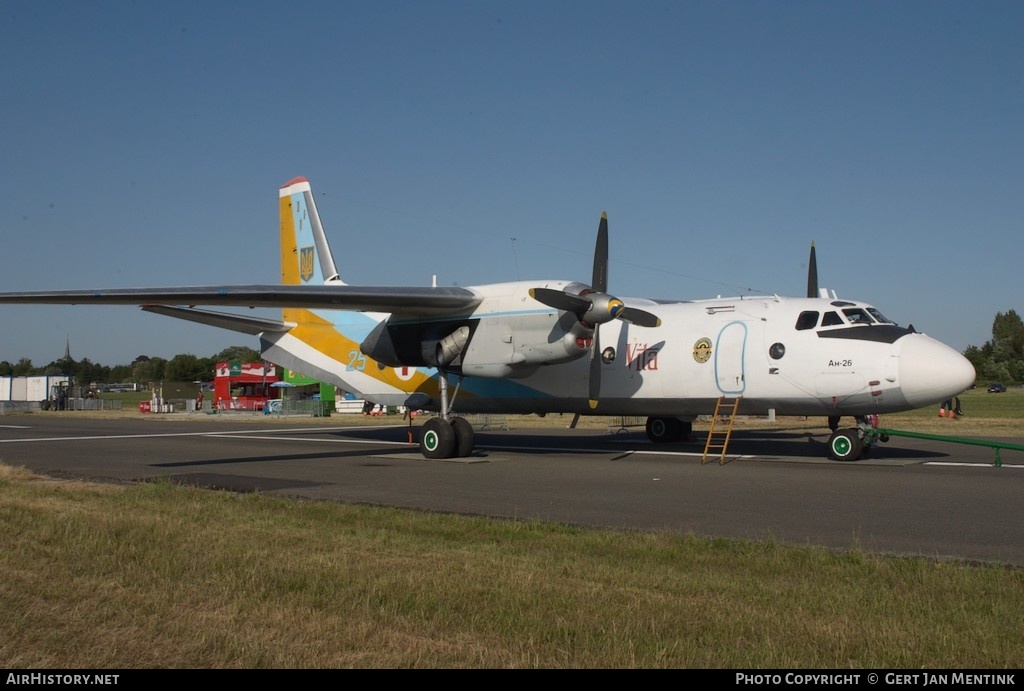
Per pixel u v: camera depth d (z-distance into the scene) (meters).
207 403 59.34
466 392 19.38
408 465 15.50
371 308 16.70
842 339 15.37
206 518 9.27
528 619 5.49
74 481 13.18
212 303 16.08
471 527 8.78
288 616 5.62
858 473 13.48
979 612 5.59
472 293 16.84
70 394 62.16
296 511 9.78
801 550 7.44
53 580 6.59
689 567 7.00
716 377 16.53
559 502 10.75
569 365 18.11
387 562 7.12
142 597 6.09
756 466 14.78
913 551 7.62
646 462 15.71
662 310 17.94
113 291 15.40
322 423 33.41
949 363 14.57
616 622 5.43
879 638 5.09
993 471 13.62
